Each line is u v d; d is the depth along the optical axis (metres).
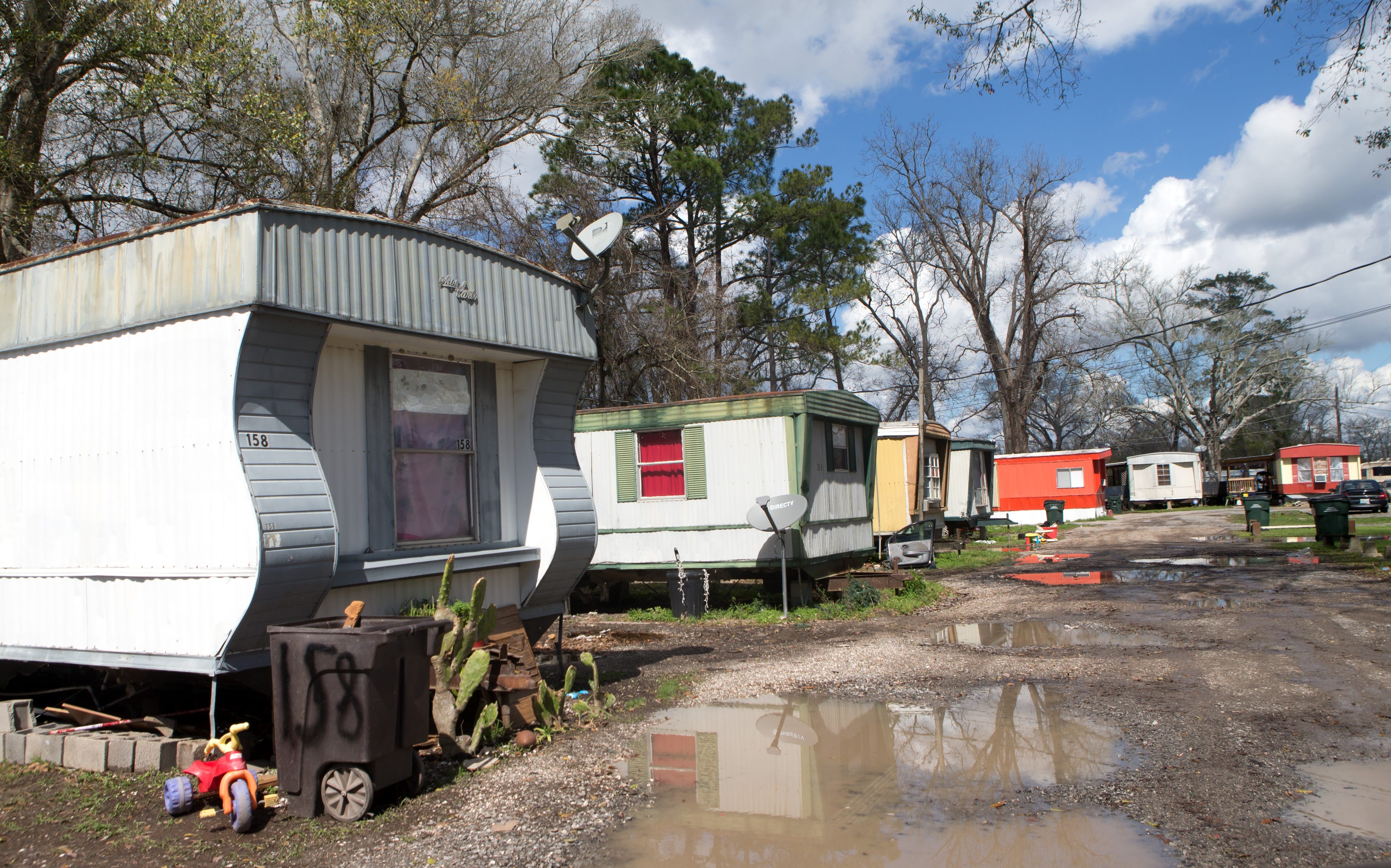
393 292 6.00
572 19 19.73
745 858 4.01
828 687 7.56
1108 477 50.72
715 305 26.36
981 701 6.83
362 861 4.02
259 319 5.17
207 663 5.16
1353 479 40.56
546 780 5.16
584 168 25.64
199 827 4.42
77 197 14.35
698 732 6.22
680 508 13.38
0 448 6.48
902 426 21.47
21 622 6.21
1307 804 4.46
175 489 5.40
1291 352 49.00
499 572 7.20
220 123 14.45
